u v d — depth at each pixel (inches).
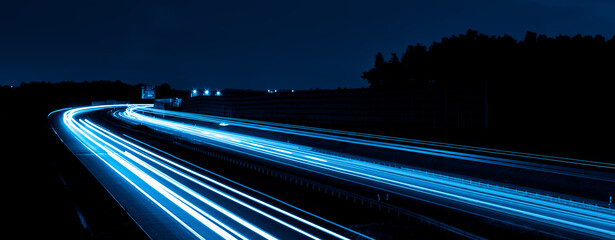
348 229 877.2
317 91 3265.3
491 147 1898.4
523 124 2094.0
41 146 2196.1
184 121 4153.5
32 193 1135.0
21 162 1664.6
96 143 2406.5
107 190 1183.6
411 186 1274.6
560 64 2588.6
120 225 850.8
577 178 1350.9
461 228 847.7
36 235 792.3
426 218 876.0
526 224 890.1
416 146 2042.3
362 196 1070.4
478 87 2228.1
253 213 981.8
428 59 3548.2
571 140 1882.4
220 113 4601.4
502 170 1509.6
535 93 2082.9
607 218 943.0
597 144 1786.4
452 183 1323.8
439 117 2418.8
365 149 2066.9
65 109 5551.2
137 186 1254.9
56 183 1270.9
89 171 1496.1
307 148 2194.9
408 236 837.8
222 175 1459.2
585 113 1968.5
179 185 1279.5
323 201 1120.2
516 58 2871.6
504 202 1083.3
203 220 913.5
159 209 995.9
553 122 2028.8
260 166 1528.1
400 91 2645.2
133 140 2591.0
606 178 1323.8
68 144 2330.2
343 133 2628.0
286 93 3592.5
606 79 1952.5
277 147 2245.3
